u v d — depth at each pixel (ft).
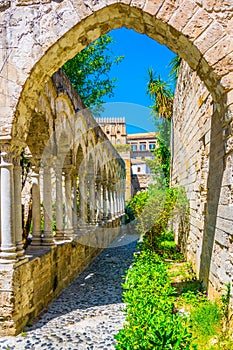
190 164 28.32
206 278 19.52
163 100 47.85
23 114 16.98
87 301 21.80
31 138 22.33
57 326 17.16
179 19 14.42
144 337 9.46
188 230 29.22
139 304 13.19
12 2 15.88
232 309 13.41
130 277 18.26
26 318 17.21
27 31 15.79
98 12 15.14
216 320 14.40
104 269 32.91
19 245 17.01
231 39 14.10
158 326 9.97
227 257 14.62
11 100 15.94
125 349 9.11
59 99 24.45
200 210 22.41
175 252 34.22
